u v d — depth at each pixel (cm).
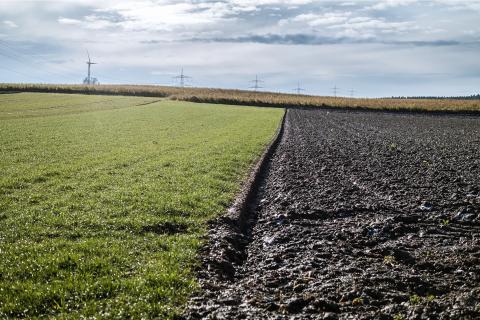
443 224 1377
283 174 2264
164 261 996
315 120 6625
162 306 781
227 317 770
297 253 1151
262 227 1420
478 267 996
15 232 1155
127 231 1219
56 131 3944
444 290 895
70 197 1543
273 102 10856
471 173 2236
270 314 796
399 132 4788
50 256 976
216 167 2270
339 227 1370
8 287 834
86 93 13700
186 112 7519
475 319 755
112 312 755
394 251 1133
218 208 1493
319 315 793
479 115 8250
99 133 3912
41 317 745
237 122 5784
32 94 11881
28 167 2102
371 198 1717
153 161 2397
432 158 2798
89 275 892
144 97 12475
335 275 990
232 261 1095
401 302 841
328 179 2108
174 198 1559
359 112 9044
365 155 2936
